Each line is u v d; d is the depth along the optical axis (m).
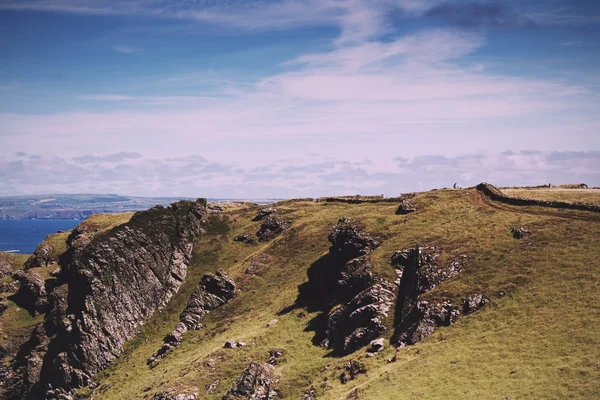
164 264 126.00
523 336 59.53
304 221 138.00
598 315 57.88
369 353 71.50
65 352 105.75
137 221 130.50
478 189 114.44
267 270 120.88
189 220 142.50
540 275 70.50
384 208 129.00
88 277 113.50
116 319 111.62
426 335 69.06
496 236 83.75
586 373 48.94
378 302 79.81
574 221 82.69
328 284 99.06
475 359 58.62
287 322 93.44
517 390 50.12
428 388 56.03
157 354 102.38
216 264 131.38
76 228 150.00
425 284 77.25
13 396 107.06
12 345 114.06
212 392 76.62
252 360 81.81
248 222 149.00
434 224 96.88
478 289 72.12
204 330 106.69
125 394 88.06
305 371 75.69
